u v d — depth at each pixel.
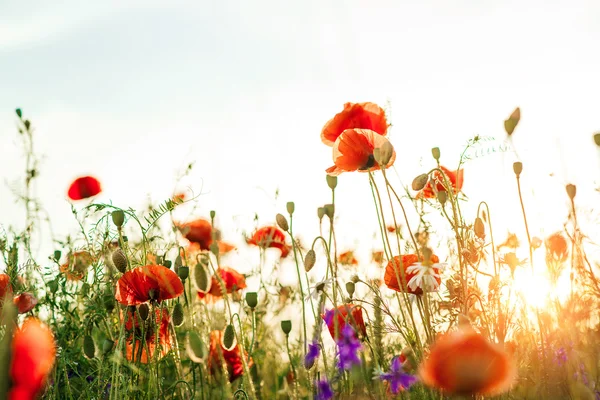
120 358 1.04
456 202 1.08
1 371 0.54
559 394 0.99
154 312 1.09
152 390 1.14
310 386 1.04
